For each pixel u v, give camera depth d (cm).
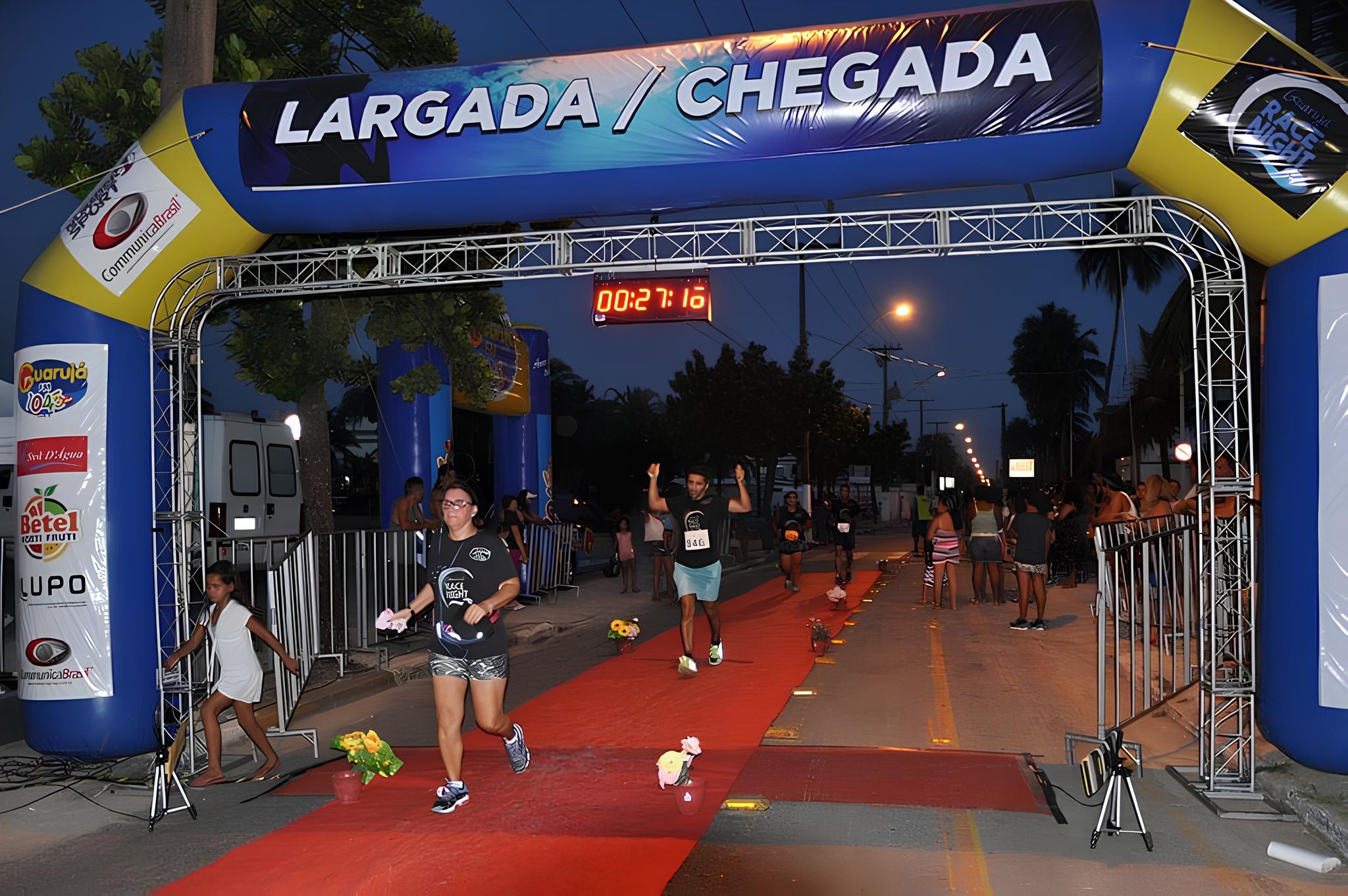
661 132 737
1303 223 636
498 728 639
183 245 782
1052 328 7144
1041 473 8450
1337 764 621
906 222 764
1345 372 622
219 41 1212
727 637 1295
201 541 791
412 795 646
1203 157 657
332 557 1062
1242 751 665
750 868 505
